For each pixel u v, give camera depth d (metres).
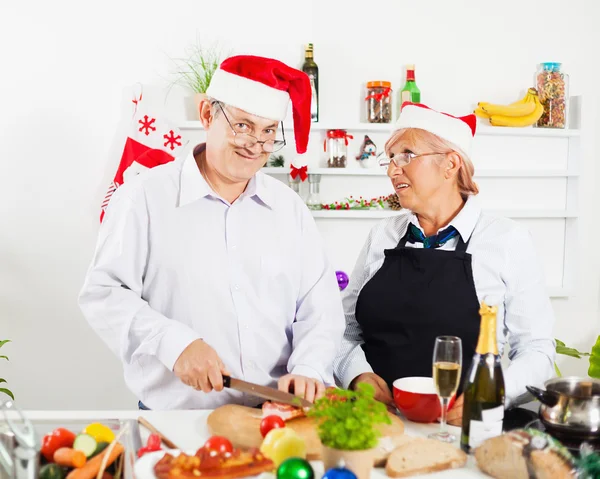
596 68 3.58
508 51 3.52
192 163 1.77
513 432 1.23
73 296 3.34
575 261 3.58
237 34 3.34
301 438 1.29
